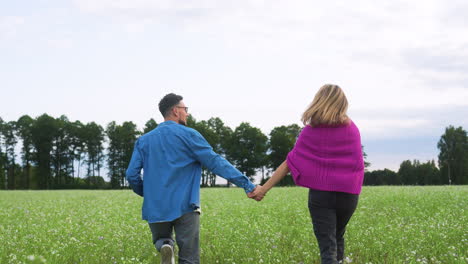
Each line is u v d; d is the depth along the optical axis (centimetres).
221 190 3356
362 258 603
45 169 9638
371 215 1123
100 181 10081
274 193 2416
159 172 423
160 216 413
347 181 399
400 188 2506
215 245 716
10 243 746
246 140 9050
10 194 3372
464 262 526
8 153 9956
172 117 454
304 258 596
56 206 1825
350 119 409
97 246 725
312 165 407
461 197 1569
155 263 603
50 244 740
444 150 10269
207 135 8938
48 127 9844
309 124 412
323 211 408
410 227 830
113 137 9981
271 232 844
